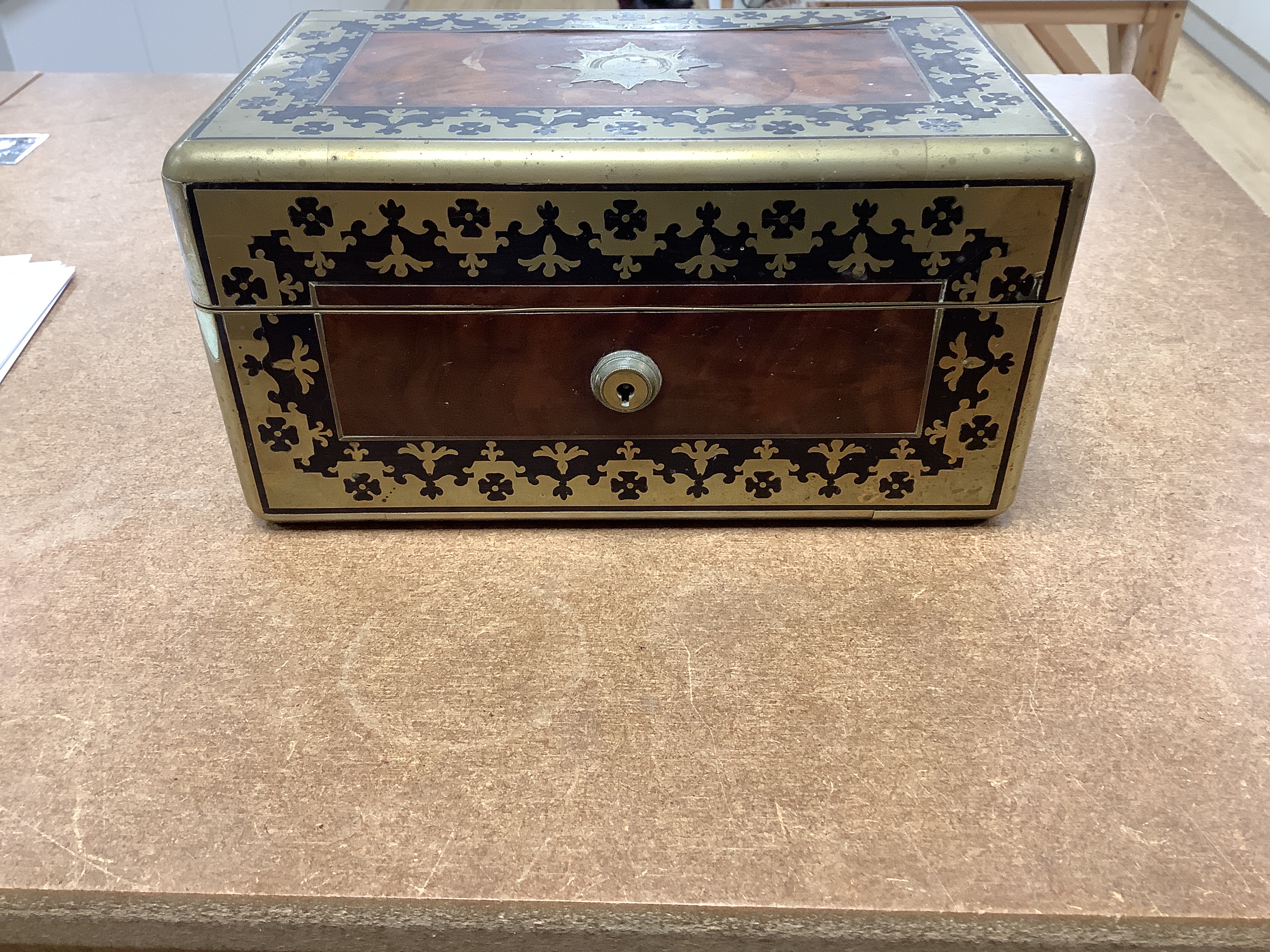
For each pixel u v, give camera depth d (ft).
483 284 1.74
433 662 1.75
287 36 2.26
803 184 1.64
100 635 1.80
